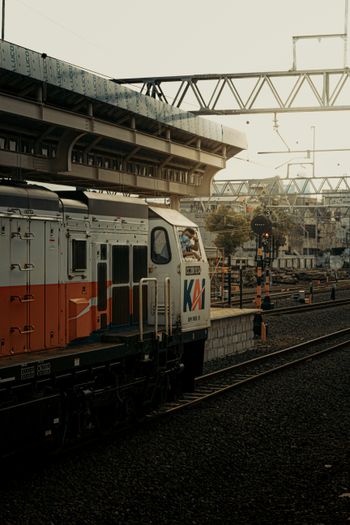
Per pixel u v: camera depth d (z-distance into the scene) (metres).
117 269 12.38
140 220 13.14
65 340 10.84
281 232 77.00
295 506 7.89
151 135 21.67
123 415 11.60
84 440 10.75
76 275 11.16
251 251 88.06
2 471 9.04
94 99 18.22
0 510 7.57
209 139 25.05
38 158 18.25
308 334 25.36
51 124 17.30
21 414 9.00
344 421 12.07
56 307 10.60
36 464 9.36
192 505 7.94
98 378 11.23
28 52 15.84
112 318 12.28
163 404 13.18
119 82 24.77
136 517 7.53
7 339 9.56
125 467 9.24
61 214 10.80
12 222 9.65
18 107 16.23
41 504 7.79
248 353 20.62
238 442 10.65
